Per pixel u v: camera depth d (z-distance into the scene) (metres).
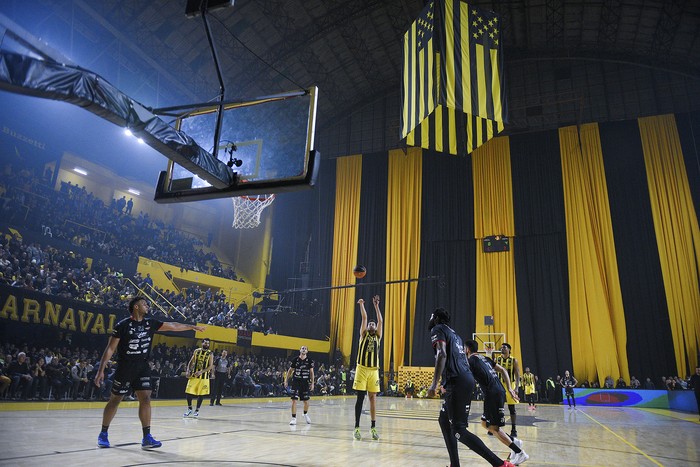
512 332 26.02
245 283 28.23
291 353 26.78
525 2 25.86
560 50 29.33
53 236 18.53
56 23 18.92
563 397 22.33
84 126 21.70
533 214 27.28
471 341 5.28
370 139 32.75
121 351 5.12
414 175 30.41
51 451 4.65
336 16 26.30
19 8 17.17
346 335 28.75
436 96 13.88
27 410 9.26
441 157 30.17
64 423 7.23
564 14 26.31
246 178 5.37
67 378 13.02
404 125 15.70
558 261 26.31
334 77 30.70
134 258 21.52
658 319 23.84
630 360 23.83
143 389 5.20
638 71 28.20
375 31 28.11
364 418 10.63
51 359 13.27
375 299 7.43
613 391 21.00
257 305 26.64
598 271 25.08
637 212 25.42
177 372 17.44
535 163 27.98
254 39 25.62
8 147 19.86
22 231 16.94
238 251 31.88
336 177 32.19
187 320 19.91
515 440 4.95
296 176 5.16
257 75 27.27
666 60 27.12
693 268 23.67
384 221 30.39
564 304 25.58
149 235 25.00
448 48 14.06
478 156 29.38
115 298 17.28
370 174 31.45
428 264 28.88
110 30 20.69
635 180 25.86
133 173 25.67
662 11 23.84
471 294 27.67
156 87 24.41
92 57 21.02
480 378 5.12
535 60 30.08
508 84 30.22
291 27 26.00
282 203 32.53
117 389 5.07
